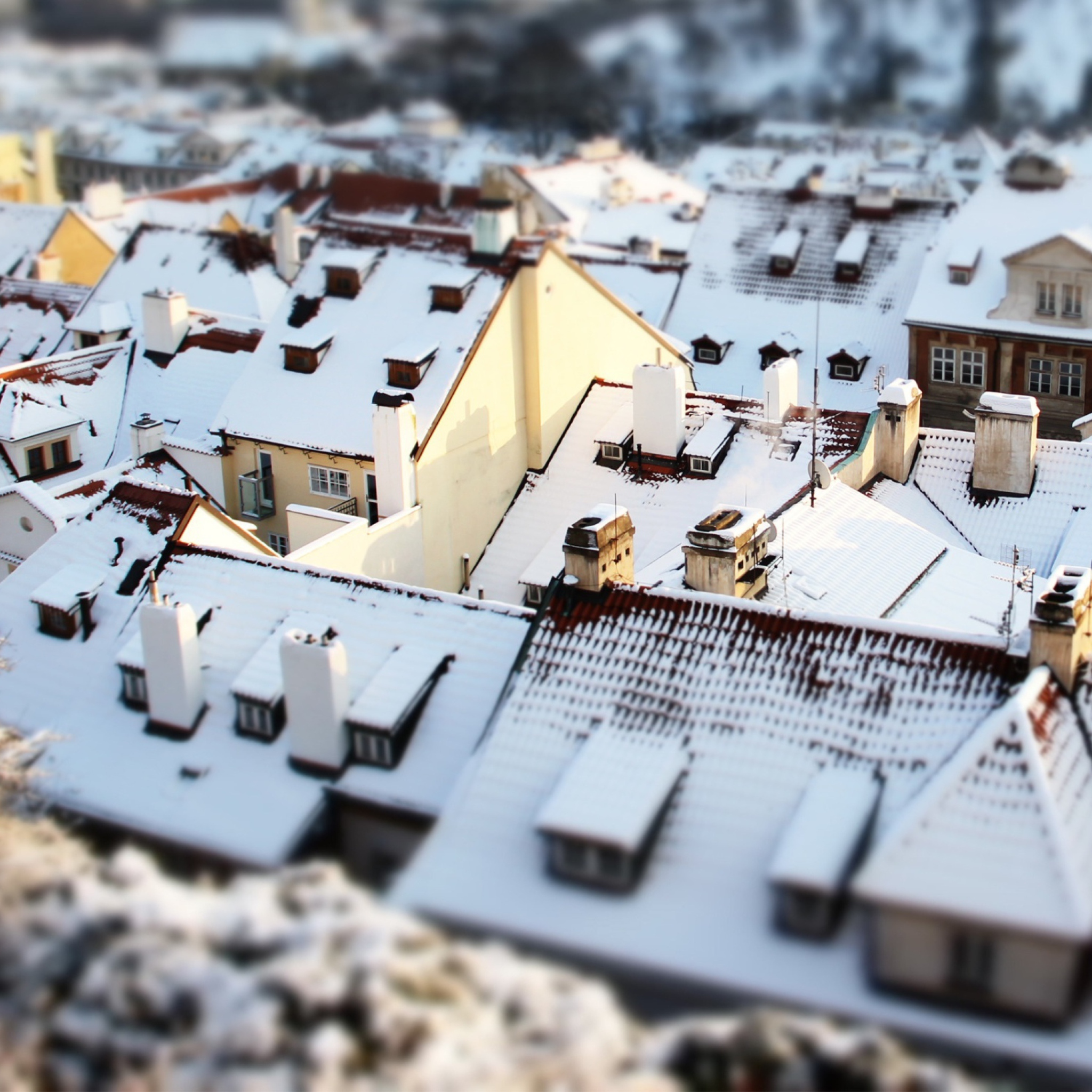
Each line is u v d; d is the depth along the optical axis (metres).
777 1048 29.92
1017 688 40.59
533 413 71.44
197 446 73.88
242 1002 30.89
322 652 46.84
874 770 40.25
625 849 39.09
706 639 44.16
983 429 67.50
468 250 71.94
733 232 99.25
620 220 132.75
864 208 96.75
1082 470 67.69
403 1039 29.94
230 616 52.97
